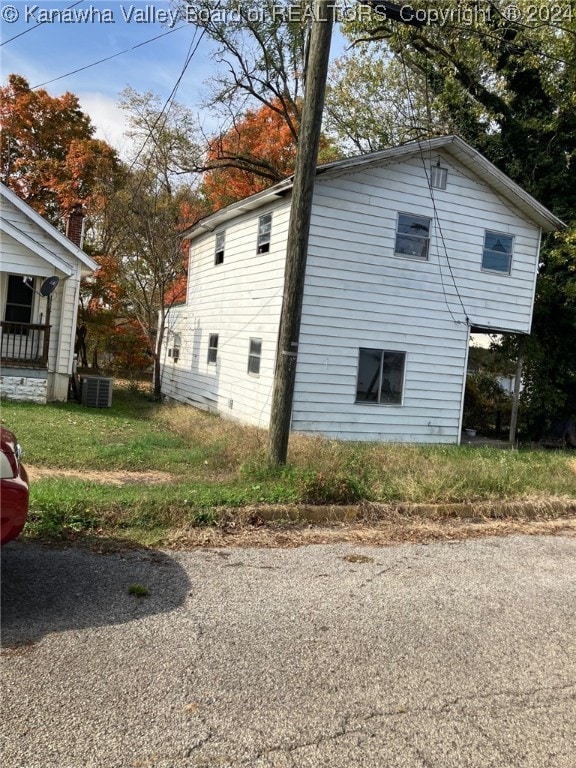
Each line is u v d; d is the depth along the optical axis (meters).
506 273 14.48
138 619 3.72
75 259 15.60
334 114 23.55
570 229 14.27
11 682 2.93
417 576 4.95
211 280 17.34
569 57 14.81
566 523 7.20
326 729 2.73
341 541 5.79
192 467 8.95
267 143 24.73
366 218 12.65
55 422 12.08
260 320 13.71
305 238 7.49
